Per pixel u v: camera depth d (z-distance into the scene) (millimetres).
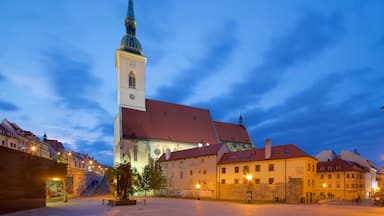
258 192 57219
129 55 90625
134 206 38500
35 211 31594
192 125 92875
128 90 88125
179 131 88875
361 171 84125
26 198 33438
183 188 72875
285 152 56000
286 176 53438
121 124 80812
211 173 66750
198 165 70188
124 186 42344
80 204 42188
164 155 81875
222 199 59844
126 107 86188
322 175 86312
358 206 41156
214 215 27281
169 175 77312
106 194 76750
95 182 103312
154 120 87438
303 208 36188
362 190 83375
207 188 67000
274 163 55750
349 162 89938
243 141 99625
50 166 39250
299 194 50844
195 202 47906
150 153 81625
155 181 73500
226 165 64062
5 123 82125
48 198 54438
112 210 32594
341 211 32031
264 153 59719
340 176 82438
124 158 77312
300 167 51938
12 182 30641
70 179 69750
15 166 31203
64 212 30422
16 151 31406
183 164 74000
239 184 60688
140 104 88562
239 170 61312
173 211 31328
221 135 96688
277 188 54281
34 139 94438
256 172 58312
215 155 66625
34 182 35312
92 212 30438
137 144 80250
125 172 42812
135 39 95312
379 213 30016
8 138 75875
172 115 91812
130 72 89812
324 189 85062
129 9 97375
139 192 77125
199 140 90062
